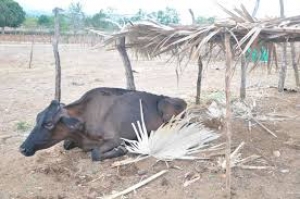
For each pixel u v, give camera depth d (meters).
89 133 4.76
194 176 4.14
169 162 4.45
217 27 3.48
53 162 4.66
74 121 4.59
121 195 3.91
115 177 4.24
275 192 3.89
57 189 4.11
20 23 42.38
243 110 6.18
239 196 3.81
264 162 4.48
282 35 3.53
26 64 15.60
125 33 4.71
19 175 4.43
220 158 4.44
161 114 5.00
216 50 4.49
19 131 5.92
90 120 4.77
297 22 3.63
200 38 3.64
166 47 4.20
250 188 3.94
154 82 10.42
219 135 4.97
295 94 7.99
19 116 6.79
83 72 12.81
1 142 5.44
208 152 4.61
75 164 4.59
